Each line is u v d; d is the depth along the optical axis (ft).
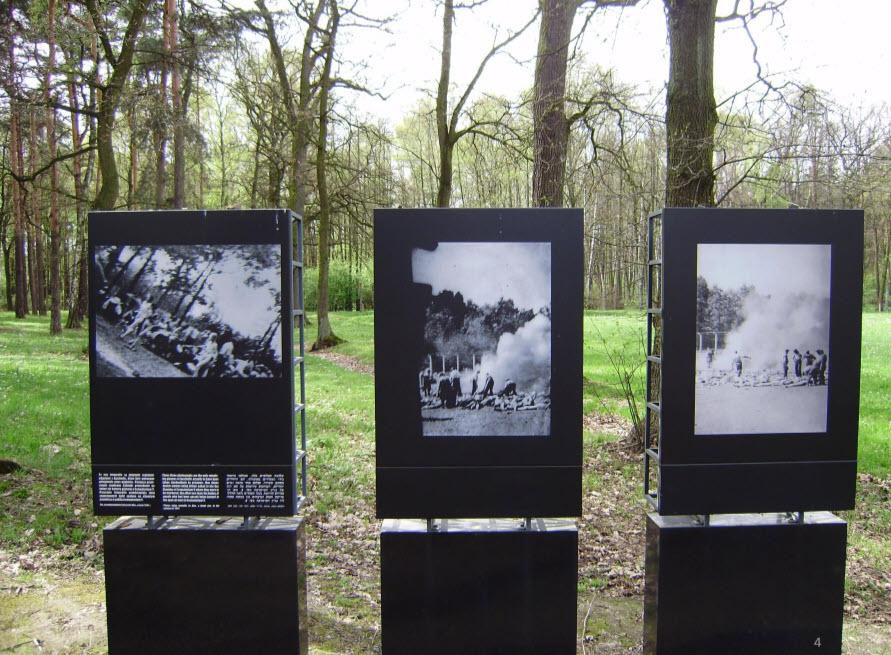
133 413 13.51
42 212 124.57
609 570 20.10
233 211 13.33
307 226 109.50
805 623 13.92
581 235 13.48
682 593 13.79
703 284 13.51
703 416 13.64
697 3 26.21
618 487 27.12
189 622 13.65
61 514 22.13
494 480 13.64
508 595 13.67
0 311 153.99
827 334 13.75
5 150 97.50
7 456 27.12
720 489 13.70
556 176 34.47
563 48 30.94
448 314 13.48
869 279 164.86
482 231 13.44
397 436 13.56
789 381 13.70
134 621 13.67
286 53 77.66
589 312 99.81
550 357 13.55
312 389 51.90
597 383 48.98
